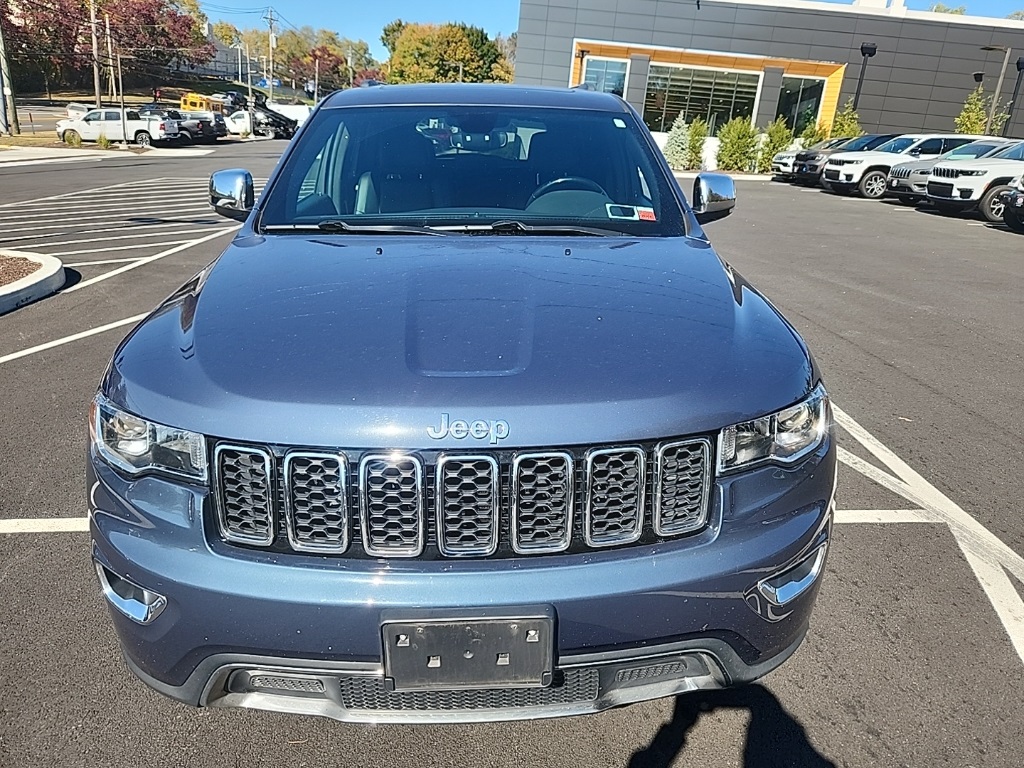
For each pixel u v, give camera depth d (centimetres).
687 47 3256
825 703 238
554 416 173
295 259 248
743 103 3381
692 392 183
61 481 370
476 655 173
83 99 6356
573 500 175
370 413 172
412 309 206
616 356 189
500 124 334
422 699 184
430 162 316
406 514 174
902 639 268
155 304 700
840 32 3266
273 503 176
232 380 183
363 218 292
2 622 271
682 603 179
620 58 3303
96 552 195
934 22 3262
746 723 230
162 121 3294
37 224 1223
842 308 765
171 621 179
